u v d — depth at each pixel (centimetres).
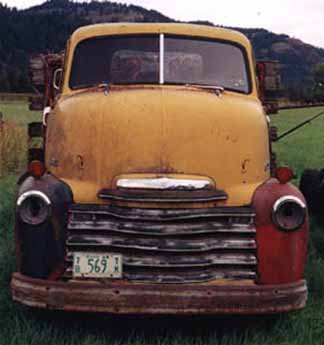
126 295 475
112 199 507
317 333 529
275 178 545
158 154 522
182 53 634
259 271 500
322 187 894
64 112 566
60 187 513
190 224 497
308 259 729
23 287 492
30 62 735
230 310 480
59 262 500
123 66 627
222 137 537
